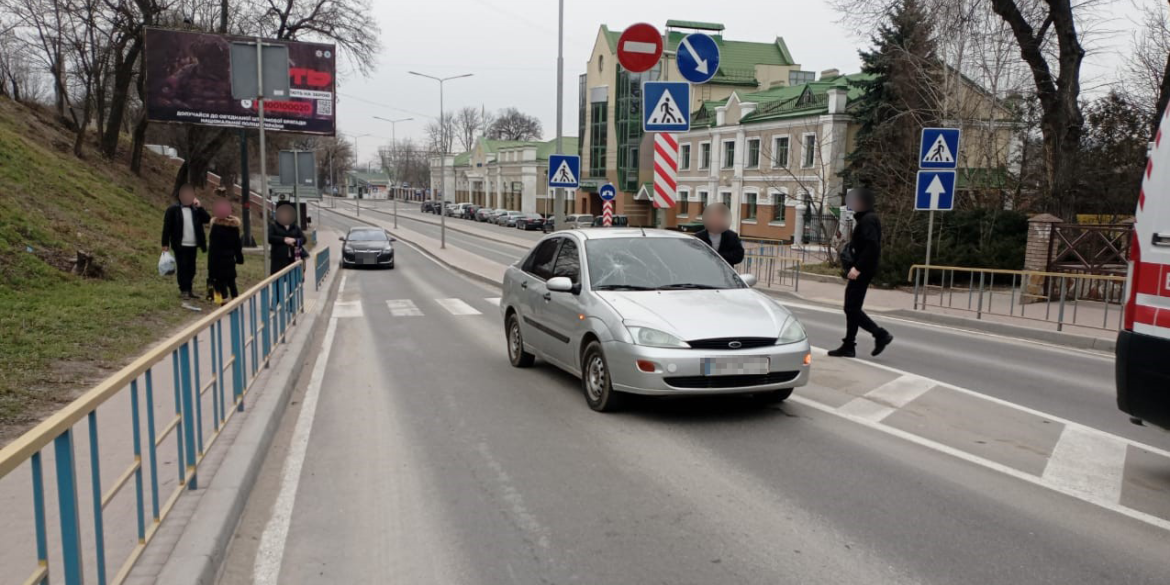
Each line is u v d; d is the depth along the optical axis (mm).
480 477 4938
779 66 57844
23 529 3389
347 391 7453
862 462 5219
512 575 3605
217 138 34438
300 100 26625
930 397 7090
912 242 19453
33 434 2266
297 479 4910
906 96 28750
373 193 159000
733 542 3959
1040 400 7039
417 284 20688
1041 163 23578
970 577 3572
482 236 53562
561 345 7215
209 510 3973
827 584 3510
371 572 3639
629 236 7520
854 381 7750
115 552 3438
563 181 19031
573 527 4152
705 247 7602
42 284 10422
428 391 7430
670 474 4977
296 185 19781
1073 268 14258
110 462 3637
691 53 10820
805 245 35906
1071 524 4191
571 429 6020
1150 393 4586
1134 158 23141
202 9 32719
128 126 49500
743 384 5953
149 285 12484
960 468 5105
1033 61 18094
